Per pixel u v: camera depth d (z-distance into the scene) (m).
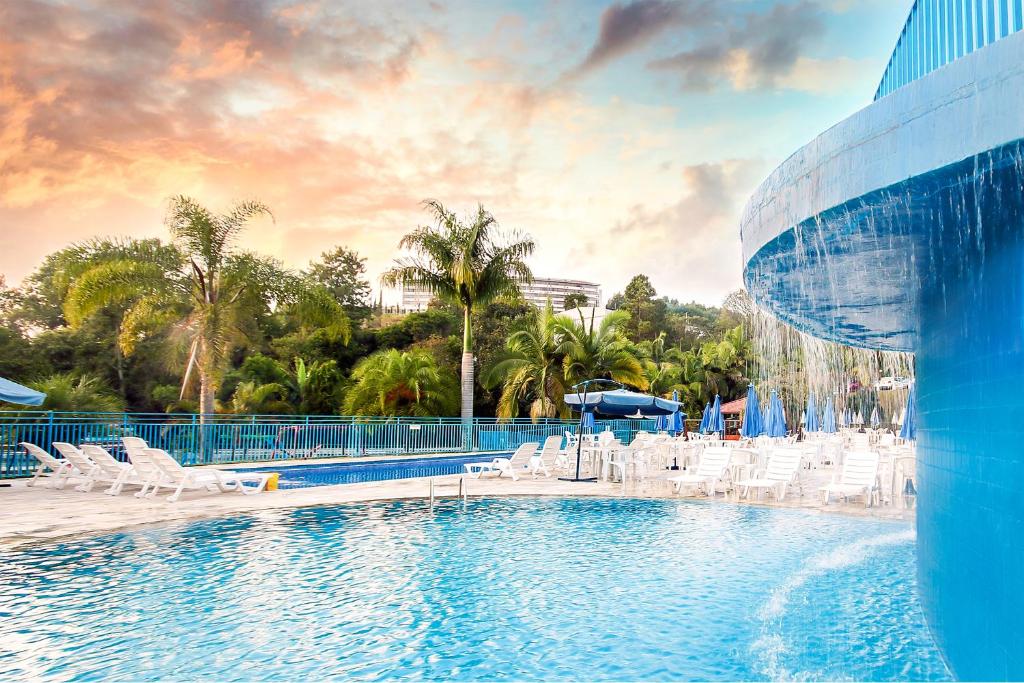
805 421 23.39
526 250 27.75
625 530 9.59
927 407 4.83
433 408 29.05
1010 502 3.24
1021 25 2.76
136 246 21.02
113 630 5.30
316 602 6.09
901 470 12.48
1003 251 3.26
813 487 14.59
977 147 2.47
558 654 4.89
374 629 5.40
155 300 20.22
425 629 5.41
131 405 34.56
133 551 8.05
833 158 3.12
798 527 9.80
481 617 5.71
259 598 6.20
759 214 3.88
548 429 26.58
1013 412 3.20
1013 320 3.18
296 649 4.95
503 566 7.45
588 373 30.36
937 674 4.42
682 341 70.44
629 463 16.61
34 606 5.90
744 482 12.59
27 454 15.26
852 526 9.88
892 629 5.38
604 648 5.01
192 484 12.52
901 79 4.23
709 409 25.48
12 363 32.38
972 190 2.92
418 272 27.08
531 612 5.86
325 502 12.08
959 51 3.30
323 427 20.75
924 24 3.79
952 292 4.03
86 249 20.97
